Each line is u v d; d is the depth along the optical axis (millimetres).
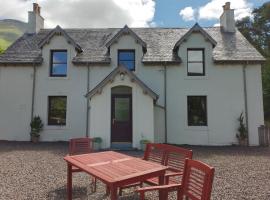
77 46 16641
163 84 16172
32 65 16656
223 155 11789
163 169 4379
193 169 3949
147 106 13914
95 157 5496
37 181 7098
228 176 7766
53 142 15797
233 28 18953
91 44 18141
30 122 16359
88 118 16234
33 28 19469
